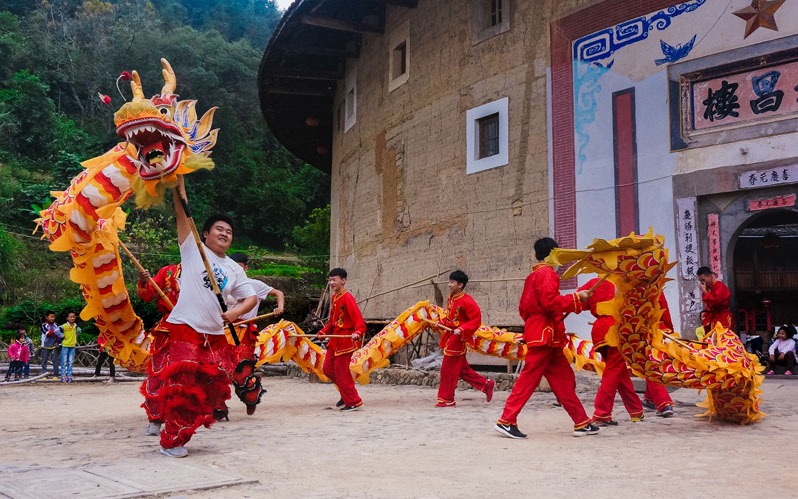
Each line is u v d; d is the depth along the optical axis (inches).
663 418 291.3
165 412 200.2
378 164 759.1
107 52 2085.4
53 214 235.3
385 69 753.6
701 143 474.3
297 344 360.2
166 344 227.9
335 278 346.3
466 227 611.2
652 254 235.0
